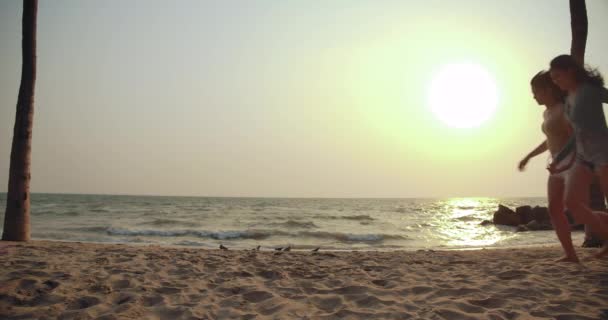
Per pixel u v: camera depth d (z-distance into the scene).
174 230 16.88
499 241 13.94
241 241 13.80
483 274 4.14
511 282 3.65
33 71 7.28
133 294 3.27
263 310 2.93
